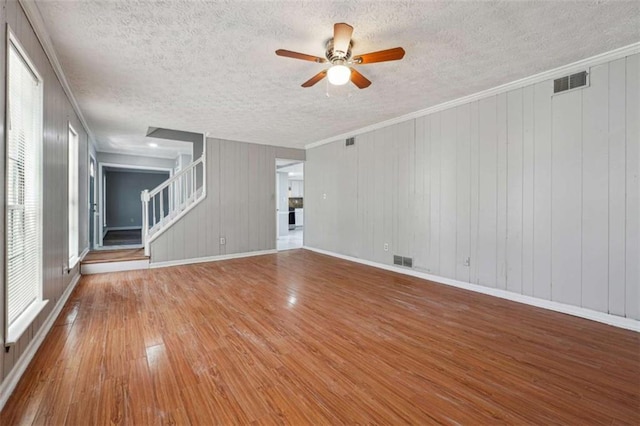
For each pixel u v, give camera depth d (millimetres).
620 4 2055
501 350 2363
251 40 2498
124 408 1690
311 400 1776
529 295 3375
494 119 3645
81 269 4719
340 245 6180
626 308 2721
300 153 7160
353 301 3520
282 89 3547
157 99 3865
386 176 5113
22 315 2172
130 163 7844
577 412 1669
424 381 1966
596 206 2885
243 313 3141
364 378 2000
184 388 1878
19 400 1743
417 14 2160
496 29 2359
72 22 2244
